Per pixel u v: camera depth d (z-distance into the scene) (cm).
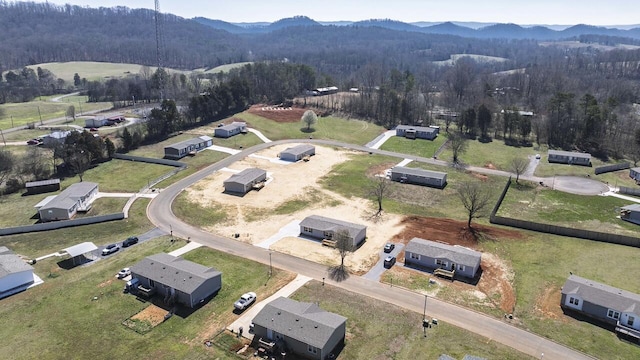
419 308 5709
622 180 11081
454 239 7681
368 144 14088
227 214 8706
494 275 6556
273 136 14562
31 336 5075
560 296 6012
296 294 5972
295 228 8119
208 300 5831
